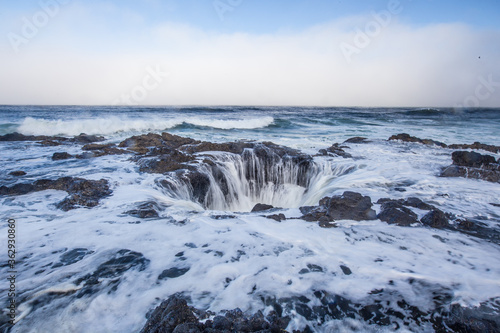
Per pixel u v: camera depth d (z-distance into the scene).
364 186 6.99
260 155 9.46
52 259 3.47
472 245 3.90
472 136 18.73
